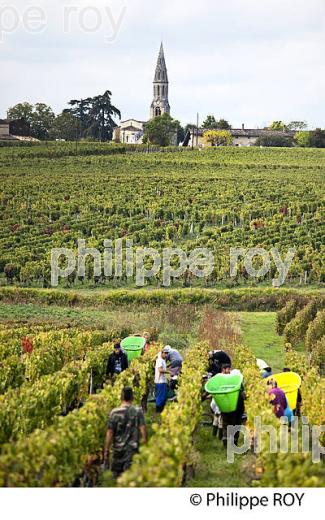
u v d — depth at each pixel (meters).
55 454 13.16
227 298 52.94
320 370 29.69
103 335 32.53
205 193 91.81
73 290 61.50
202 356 24.38
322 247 70.38
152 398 23.86
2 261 66.31
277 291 54.94
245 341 37.41
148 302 53.44
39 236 75.56
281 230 75.62
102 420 15.79
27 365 24.17
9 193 92.12
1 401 16.91
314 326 34.41
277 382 20.31
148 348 26.05
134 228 77.50
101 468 15.84
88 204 85.88
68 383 19.98
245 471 15.74
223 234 74.88
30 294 54.91
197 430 18.94
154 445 12.73
